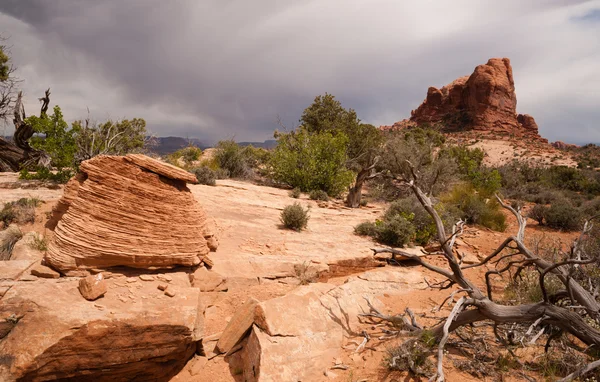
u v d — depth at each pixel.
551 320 4.45
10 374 4.14
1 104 21.61
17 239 7.55
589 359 4.61
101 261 5.94
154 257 6.24
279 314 5.34
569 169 33.62
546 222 15.20
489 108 120.56
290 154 19.03
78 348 4.55
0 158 16.39
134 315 4.99
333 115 30.81
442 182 19.33
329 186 18.70
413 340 4.89
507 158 78.12
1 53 21.50
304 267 7.95
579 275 6.66
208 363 5.43
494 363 4.75
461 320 5.03
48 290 5.24
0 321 4.55
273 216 12.32
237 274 7.29
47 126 12.39
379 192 19.31
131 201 6.07
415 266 9.44
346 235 10.97
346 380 4.57
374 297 6.97
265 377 4.40
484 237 12.58
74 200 6.04
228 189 15.51
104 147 16.05
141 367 4.98
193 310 5.43
